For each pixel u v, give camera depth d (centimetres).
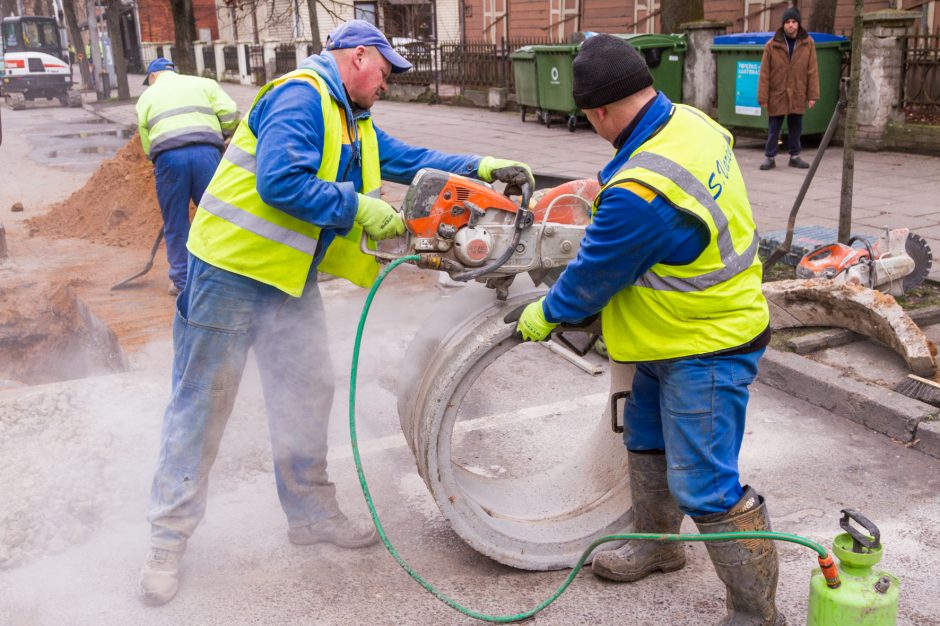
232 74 3303
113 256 801
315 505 324
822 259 527
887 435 401
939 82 1075
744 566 247
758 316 246
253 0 1970
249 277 282
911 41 1159
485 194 267
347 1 2792
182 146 591
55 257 809
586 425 428
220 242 280
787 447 394
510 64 1786
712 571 305
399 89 2128
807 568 302
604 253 230
